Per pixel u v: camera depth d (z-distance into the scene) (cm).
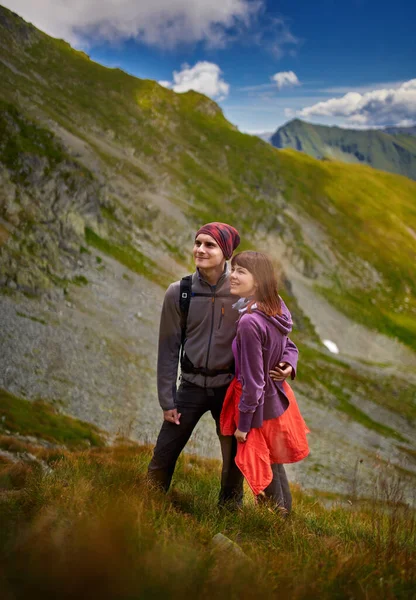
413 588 257
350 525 448
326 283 14625
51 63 17712
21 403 3631
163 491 452
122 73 19288
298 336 11344
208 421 3058
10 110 10225
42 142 10088
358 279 15412
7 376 4184
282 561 282
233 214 14912
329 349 11475
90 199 9812
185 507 448
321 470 4538
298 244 15162
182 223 12500
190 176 15675
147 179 13525
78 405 4200
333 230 17100
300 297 13200
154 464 480
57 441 3127
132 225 11038
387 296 15162
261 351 432
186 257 11462
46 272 7119
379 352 12350
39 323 5719
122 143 15388
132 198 11931
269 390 450
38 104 14125
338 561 284
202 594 205
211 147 17912
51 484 384
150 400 4853
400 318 14350
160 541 258
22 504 331
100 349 5831
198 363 469
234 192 15938
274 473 481
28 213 8144
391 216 18725
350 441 6203
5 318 5428
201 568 231
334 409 7850
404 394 9306
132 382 5162
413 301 15338
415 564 290
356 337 12800
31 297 6331
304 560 296
